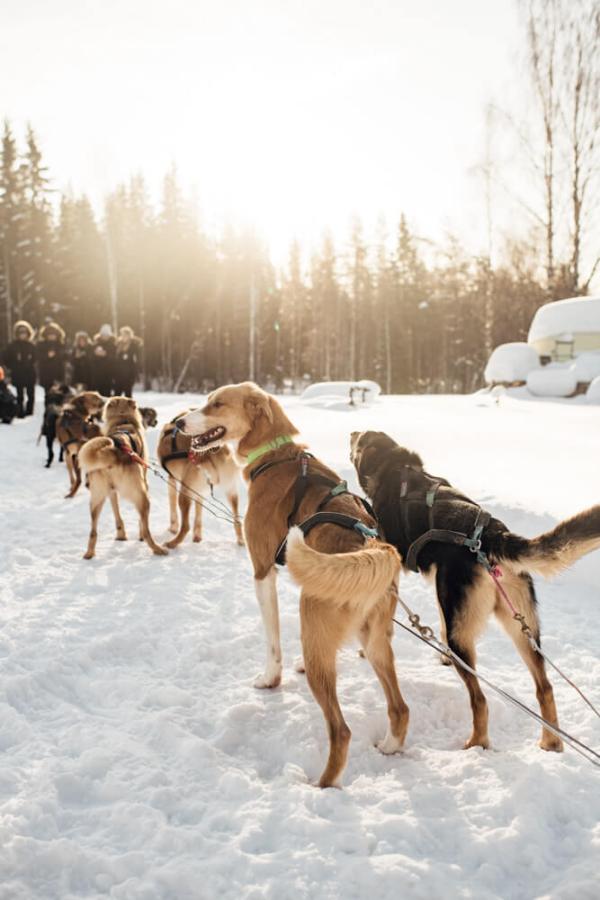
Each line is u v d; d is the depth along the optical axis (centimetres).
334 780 279
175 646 414
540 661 315
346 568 266
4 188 3450
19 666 373
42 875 225
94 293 3875
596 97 2009
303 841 241
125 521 736
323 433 1059
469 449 887
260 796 270
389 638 307
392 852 236
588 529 288
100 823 252
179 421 385
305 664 288
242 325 4300
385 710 344
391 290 4431
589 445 899
